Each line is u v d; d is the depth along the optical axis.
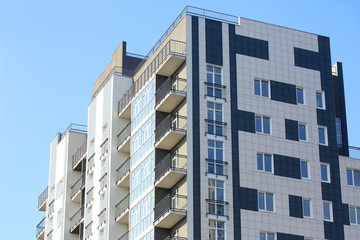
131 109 78.69
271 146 71.25
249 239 67.56
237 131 70.38
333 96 75.62
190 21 72.25
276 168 70.75
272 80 73.50
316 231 70.44
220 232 66.88
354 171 74.56
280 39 75.31
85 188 85.31
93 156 84.50
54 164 95.25
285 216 69.62
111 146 79.62
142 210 71.94
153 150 71.56
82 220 85.06
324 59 76.56
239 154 69.75
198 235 66.00
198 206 66.81
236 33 73.62
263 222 68.56
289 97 73.69
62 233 88.00
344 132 78.69
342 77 81.25
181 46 71.81
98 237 79.31
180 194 67.94
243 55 73.12
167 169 67.88
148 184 71.50
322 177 72.75
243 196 68.62
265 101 72.50
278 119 72.44
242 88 72.00
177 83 71.31
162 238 68.62
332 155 73.69
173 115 71.06
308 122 73.69
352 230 72.06
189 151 68.06
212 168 68.38
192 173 67.56
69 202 89.25
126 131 78.75
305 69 75.31
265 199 69.56
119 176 78.44
